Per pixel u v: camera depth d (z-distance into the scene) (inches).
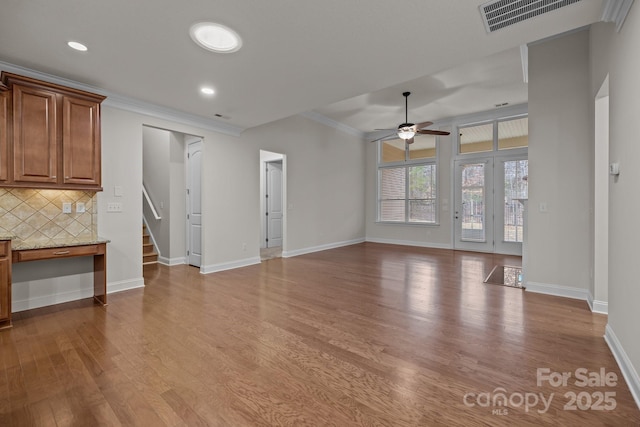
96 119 133.2
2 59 110.1
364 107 250.5
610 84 90.3
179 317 118.6
